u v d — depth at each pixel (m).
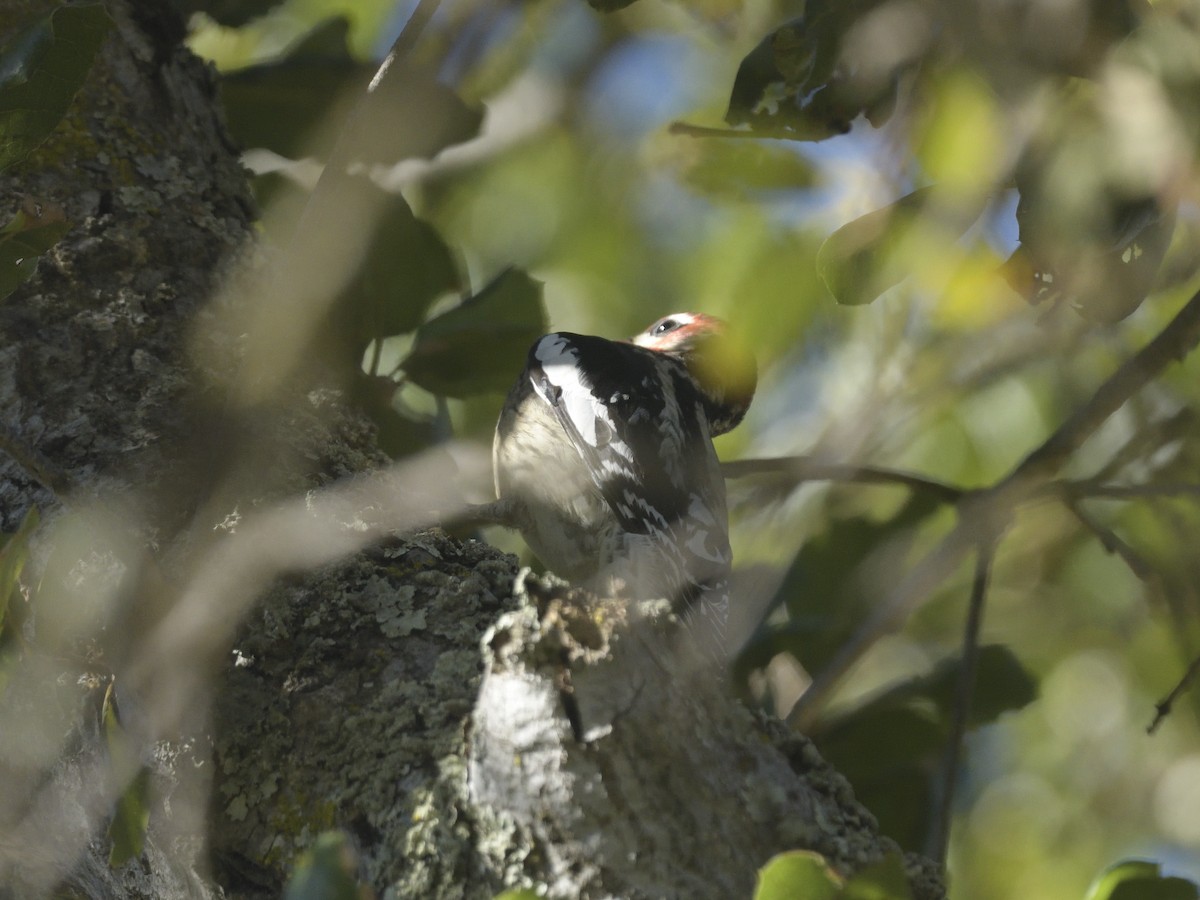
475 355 7.64
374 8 10.55
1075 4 4.76
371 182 6.85
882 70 5.63
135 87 7.20
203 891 4.84
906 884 3.78
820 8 5.58
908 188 6.03
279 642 5.12
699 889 4.16
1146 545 9.12
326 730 4.85
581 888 4.17
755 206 8.61
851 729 7.55
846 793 4.57
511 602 5.32
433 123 7.76
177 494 5.76
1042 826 10.59
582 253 10.62
